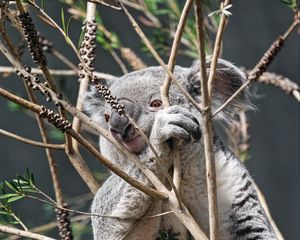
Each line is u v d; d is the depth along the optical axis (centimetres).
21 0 876
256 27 3123
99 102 1138
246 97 1088
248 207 1045
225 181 1046
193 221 814
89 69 905
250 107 1092
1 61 2006
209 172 792
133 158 838
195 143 1018
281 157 3130
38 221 2722
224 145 1077
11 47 916
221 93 1092
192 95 1063
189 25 1327
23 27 827
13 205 2752
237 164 1062
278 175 3127
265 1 3123
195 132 904
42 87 833
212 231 798
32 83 833
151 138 928
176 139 902
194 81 1068
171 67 848
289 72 3048
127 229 983
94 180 1045
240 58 3109
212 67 809
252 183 1060
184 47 1773
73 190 2939
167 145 922
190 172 1022
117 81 1088
